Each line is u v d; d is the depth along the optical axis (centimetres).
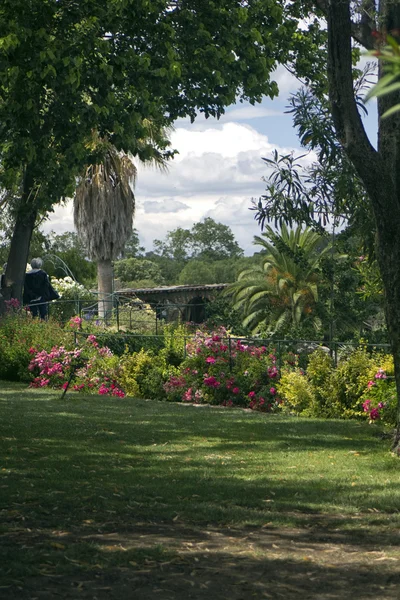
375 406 1203
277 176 1396
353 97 848
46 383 1700
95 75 1655
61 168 1889
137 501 683
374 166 851
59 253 5166
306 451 964
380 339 1731
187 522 618
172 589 455
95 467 834
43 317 2619
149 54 1761
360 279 1766
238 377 1467
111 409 1339
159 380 1591
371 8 888
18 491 698
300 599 441
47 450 926
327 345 1750
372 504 688
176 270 12325
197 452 949
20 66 1582
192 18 1800
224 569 496
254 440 1044
